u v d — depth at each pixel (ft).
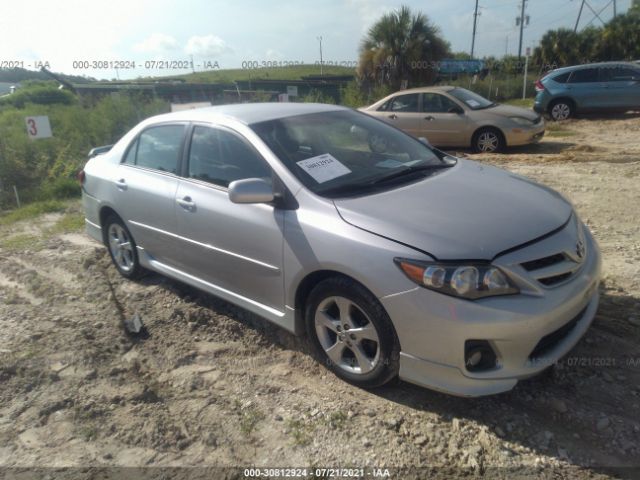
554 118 49.03
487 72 98.48
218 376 11.42
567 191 23.08
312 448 9.11
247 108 13.76
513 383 8.94
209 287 13.33
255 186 10.59
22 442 9.73
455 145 35.70
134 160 15.66
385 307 9.23
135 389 11.10
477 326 8.57
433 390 9.57
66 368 11.96
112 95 55.26
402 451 8.87
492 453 8.68
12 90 117.70
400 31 70.64
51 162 35.45
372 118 14.69
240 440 9.46
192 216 12.95
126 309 14.75
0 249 20.93
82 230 23.16
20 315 14.67
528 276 8.91
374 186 11.27
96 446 9.53
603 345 11.23
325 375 11.11
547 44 100.22
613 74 46.44
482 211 9.99
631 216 19.21
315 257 10.12
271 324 13.24
